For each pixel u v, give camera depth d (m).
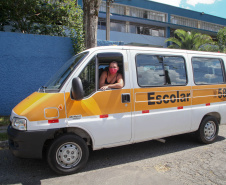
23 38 7.78
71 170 3.67
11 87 7.74
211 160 4.24
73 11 9.41
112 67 3.92
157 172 3.76
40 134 3.41
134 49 4.21
